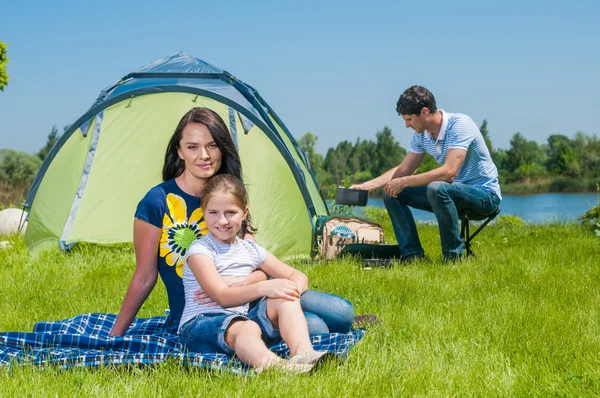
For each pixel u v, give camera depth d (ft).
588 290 16.78
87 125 25.91
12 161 128.67
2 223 36.09
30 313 15.33
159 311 15.29
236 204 11.02
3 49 56.39
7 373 9.64
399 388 9.31
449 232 22.02
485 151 22.76
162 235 11.78
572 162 256.52
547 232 32.94
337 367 9.81
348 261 21.76
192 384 9.23
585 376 9.95
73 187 25.34
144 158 25.70
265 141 25.03
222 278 10.83
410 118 22.45
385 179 24.13
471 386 9.64
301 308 11.16
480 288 17.34
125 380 9.57
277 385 8.95
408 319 13.80
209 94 25.39
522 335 12.46
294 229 24.35
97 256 23.07
